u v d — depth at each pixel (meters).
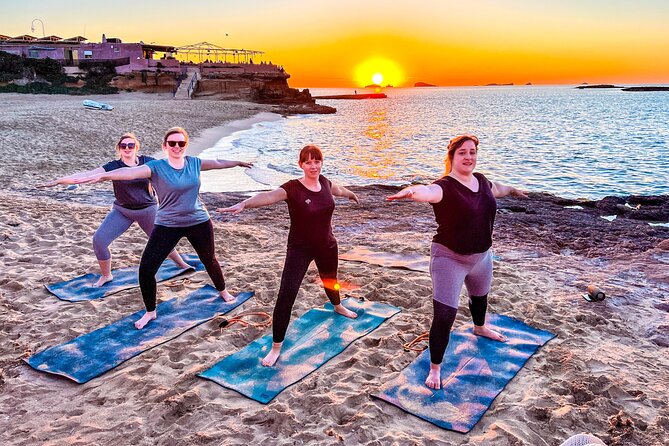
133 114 35.31
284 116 55.06
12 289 5.66
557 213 11.18
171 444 3.19
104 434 3.28
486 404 3.59
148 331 4.68
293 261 4.18
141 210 5.70
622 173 18.70
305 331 4.71
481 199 3.71
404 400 3.64
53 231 7.86
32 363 4.12
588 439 2.84
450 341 4.52
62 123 25.66
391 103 120.25
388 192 13.81
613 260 7.50
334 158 22.62
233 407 3.56
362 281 6.06
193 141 27.36
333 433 3.28
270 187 14.87
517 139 31.25
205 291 5.66
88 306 5.25
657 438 3.27
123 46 65.75
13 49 63.22
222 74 70.06
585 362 4.19
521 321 4.98
